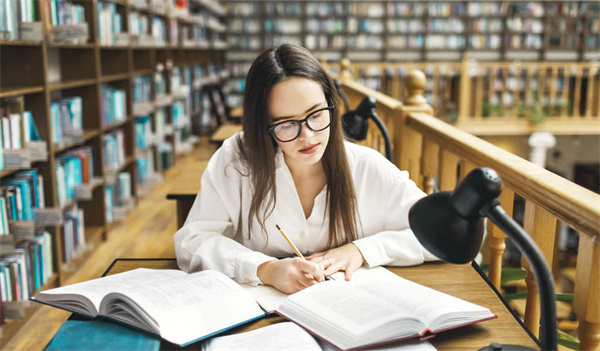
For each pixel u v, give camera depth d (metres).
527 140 9.91
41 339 2.46
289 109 1.02
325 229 1.25
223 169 1.26
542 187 1.15
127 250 3.57
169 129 5.78
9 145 2.56
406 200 1.26
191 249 1.19
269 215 1.23
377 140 3.09
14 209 2.58
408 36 11.21
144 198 4.89
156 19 5.38
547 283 0.66
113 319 0.91
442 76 11.09
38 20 2.77
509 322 0.92
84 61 3.62
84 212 3.76
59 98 3.42
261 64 1.05
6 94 2.40
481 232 0.74
